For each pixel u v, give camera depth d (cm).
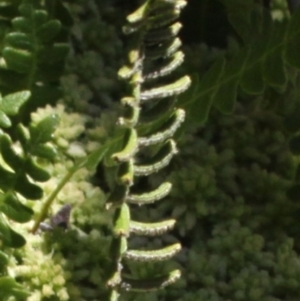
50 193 53
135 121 44
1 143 48
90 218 53
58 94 53
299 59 50
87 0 60
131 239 53
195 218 54
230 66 51
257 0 61
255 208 55
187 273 52
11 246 49
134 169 45
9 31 55
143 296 51
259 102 57
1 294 49
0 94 50
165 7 46
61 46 52
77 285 51
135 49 45
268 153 57
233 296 52
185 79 46
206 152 56
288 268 52
